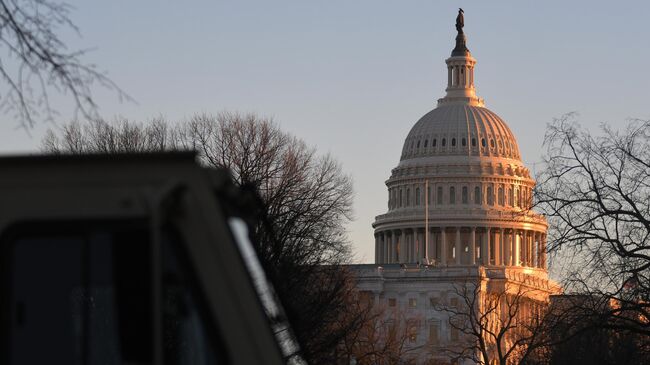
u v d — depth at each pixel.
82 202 8.27
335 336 68.38
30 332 8.30
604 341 56.84
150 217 8.20
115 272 8.23
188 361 8.38
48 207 8.30
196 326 8.35
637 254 49.09
